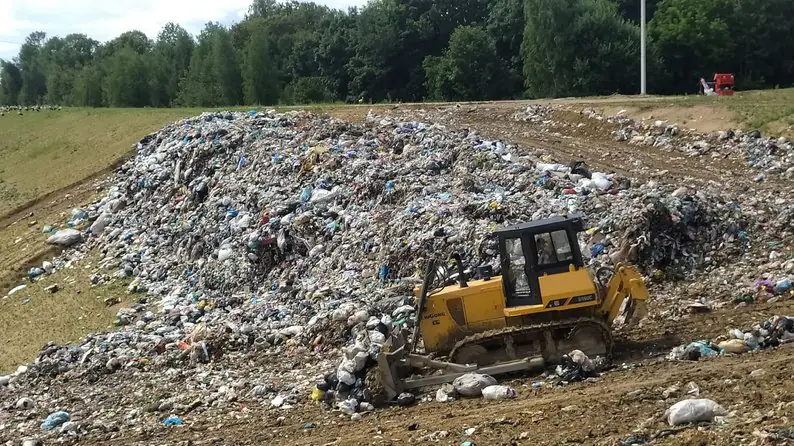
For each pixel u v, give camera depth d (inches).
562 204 769.6
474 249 711.7
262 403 536.4
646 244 671.1
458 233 749.3
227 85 2952.8
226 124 1358.3
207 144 1273.4
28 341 935.7
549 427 366.3
